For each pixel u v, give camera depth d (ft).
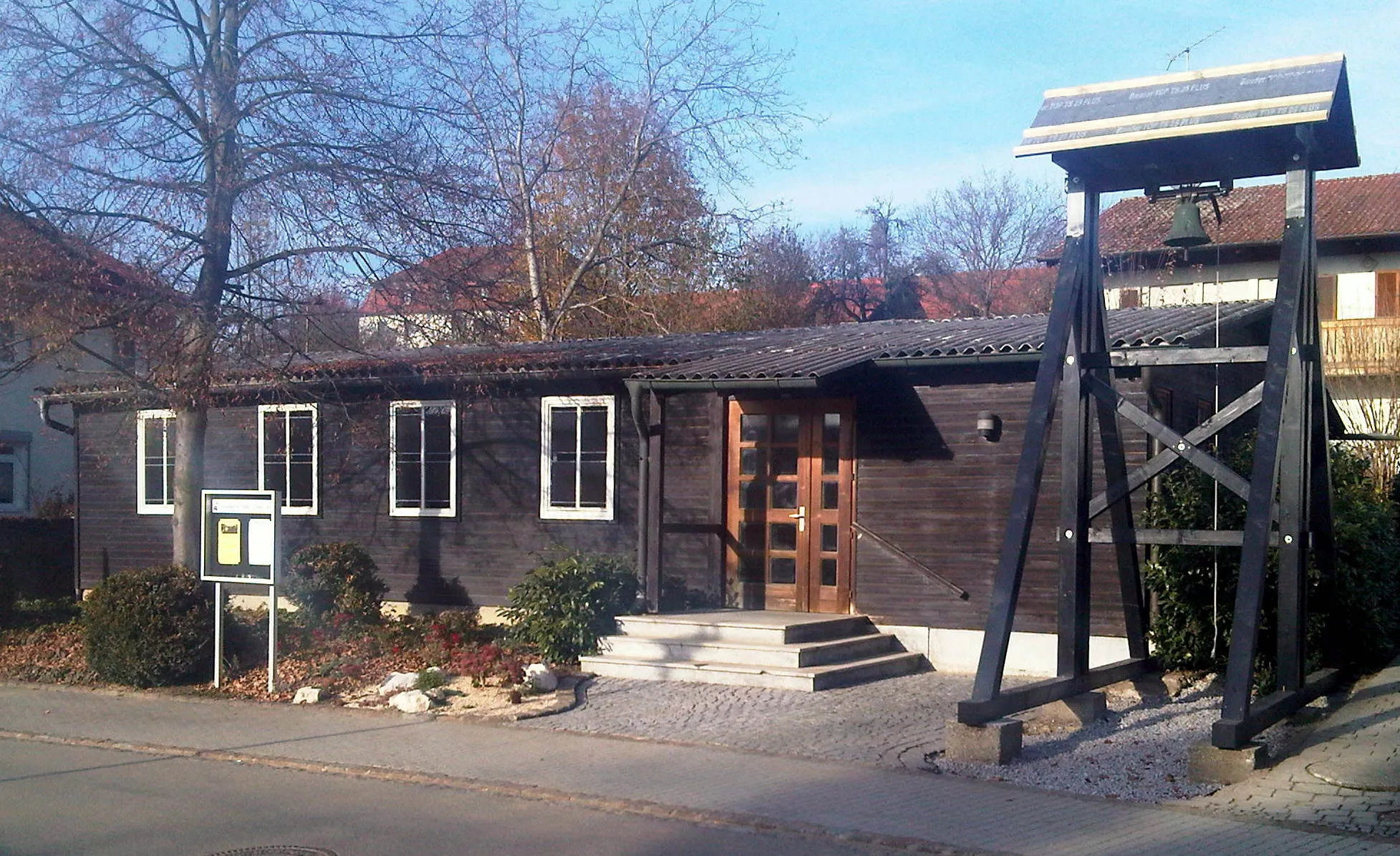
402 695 37.24
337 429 57.57
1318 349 34.68
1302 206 31.65
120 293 44.98
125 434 63.57
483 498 54.03
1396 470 71.97
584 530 51.67
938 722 34.19
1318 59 31.68
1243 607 28.17
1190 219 34.42
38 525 68.74
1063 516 34.17
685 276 103.09
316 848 22.57
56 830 24.03
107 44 45.57
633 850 22.44
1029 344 41.09
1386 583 41.65
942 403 44.24
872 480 45.50
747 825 24.17
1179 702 36.22
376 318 51.96
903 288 133.28
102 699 40.14
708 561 48.39
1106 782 27.17
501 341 52.90
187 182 46.26
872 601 45.16
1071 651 33.60
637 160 99.30
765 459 47.96
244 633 45.47
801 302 128.98
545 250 97.19
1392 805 24.26
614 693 38.73
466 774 28.66
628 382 43.98
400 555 55.72
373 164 47.19
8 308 43.21
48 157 44.52
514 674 40.22
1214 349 32.58
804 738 32.24
